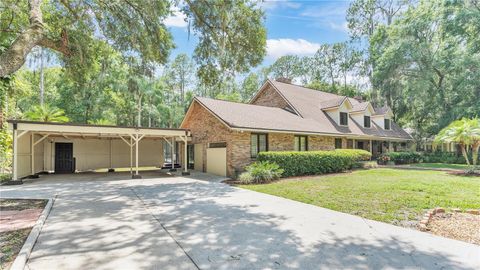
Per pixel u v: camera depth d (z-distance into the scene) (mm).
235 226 5336
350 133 19578
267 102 21812
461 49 23312
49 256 3867
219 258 3818
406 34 24938
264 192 9406
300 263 3650
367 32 34156
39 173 16719
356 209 6703
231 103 17688
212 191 9664
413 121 28609
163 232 4969
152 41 9609
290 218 5930
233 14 9141
